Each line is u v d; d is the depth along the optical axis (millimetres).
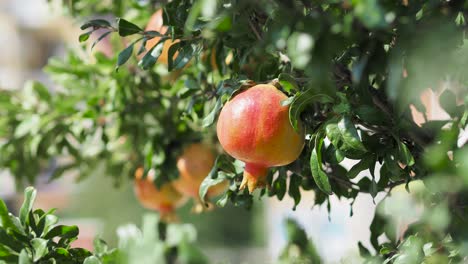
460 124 820
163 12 936
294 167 954
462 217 824
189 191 1265
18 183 1523
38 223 907
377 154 849
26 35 6625
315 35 718
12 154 1495
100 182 4953
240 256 5137
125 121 1355
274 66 971
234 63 989
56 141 1465
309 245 1231
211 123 879
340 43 750
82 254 927
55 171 1516
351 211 992
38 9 6328
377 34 749
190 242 913
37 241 875
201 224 5375
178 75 1266
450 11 745
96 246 946
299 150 842
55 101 1429
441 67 693
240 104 832
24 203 902
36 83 1446
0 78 6395
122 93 1314
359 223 2234
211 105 1095
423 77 694
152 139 1273
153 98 1327
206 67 1064
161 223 1244
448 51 699
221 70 1004
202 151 1244
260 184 859
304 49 716
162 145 1269
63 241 924
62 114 1397
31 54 6680
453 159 735
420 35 710
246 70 1003
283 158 833
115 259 886
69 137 1577
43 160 1531
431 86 710
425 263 847
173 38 896
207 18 808
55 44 6629
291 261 1223
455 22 750
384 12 681
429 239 880
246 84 860
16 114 1457
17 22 6574
